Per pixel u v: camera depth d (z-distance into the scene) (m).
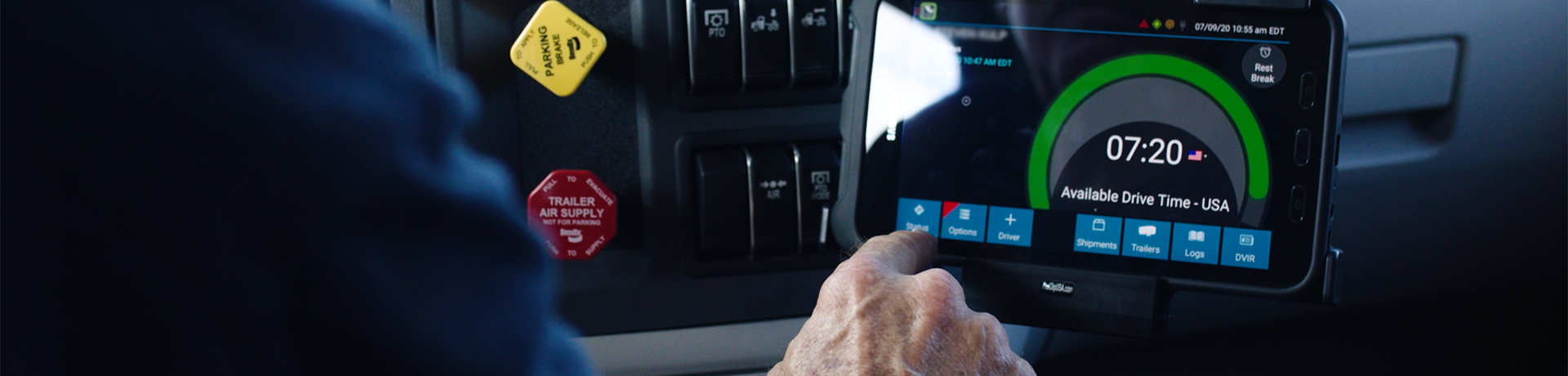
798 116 0.73
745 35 0.70
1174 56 0.62
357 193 0.24
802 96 0.73
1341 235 0.90
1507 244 0.93
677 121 0.73
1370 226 0.90
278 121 0.23
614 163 0.74
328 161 0.23
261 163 0.22
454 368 0.25
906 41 0.65
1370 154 0.87
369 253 0.24
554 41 0.69
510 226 0.27
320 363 0.25
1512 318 1.01
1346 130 0.86
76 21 0.21
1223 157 0.61
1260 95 0.60
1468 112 0.87
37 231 0.22
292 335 0.24
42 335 0.22
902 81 0.65
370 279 0.24
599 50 0.69
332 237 0.23
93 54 0.21
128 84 0.21
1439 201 0.90
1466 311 1.00
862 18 0.65
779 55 0.71
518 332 0.27
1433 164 0.88
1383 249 0.91
